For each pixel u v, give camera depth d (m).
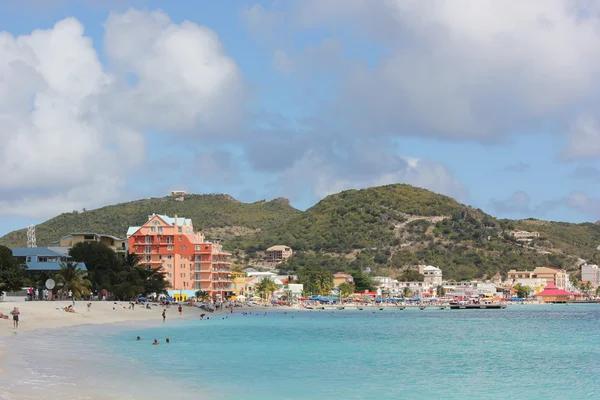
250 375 63.78
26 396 45.97
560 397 55.97
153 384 55.59
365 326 151.12
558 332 133.25
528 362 79.12
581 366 75.62
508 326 155.62
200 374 62.94
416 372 69.25
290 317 191.25
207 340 100.56
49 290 155.38
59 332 100.44
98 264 188.75
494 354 87.81
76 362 65.88
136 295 188.62
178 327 127.06
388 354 86.38
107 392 50.22
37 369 59.03
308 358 79.81
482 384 62.00
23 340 84.44
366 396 54.56
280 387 57.50
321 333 123.88
